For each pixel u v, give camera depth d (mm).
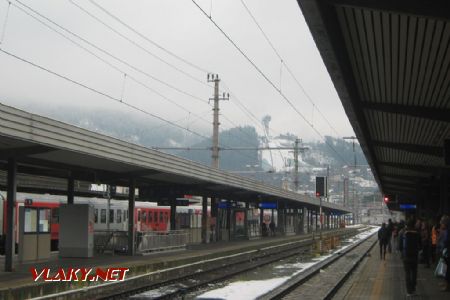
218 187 34094
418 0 7434
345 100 14102
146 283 17281
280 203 56562
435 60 10938
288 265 24953
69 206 22281
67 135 16250
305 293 14898
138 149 20875
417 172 32062
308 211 76000
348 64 11836
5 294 12266
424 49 10398
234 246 32938
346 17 9078
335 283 16938
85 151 17203
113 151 18984
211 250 28250
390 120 17703
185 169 25688
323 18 8250
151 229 40125
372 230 97688
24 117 14406
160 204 35344
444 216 14242
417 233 13359
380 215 136000
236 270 22109
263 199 49188
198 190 35531
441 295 13383
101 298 13750
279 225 59250
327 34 8953
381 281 16891
